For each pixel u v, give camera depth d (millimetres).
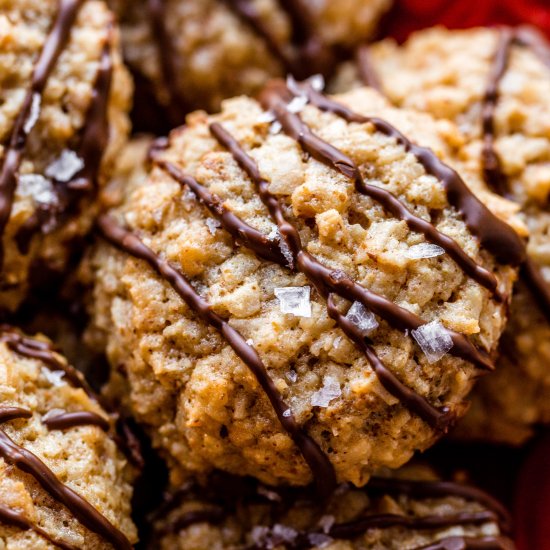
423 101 196
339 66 213
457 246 172
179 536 183
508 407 192
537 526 199
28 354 179
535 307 187
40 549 164
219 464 176
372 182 175
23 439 170
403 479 186
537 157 190
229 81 208
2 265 182
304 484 177
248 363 168
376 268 170
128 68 206
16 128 180
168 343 174
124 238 180
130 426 185
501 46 202
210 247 173
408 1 226
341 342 169
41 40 184
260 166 175
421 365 169
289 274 172
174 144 186
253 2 207
